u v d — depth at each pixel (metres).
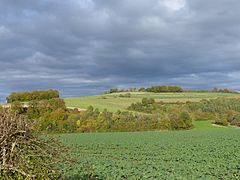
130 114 70.62
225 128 70.88
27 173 6.38
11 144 6.36
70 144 39.50
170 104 86.69
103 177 18.02
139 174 18.94
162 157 27.67
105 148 36.06
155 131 64.56
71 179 16.44
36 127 7.02
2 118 6.41
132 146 37.31
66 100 89.56
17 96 45.06
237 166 21.45
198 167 21.25
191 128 70.69
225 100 87.38
